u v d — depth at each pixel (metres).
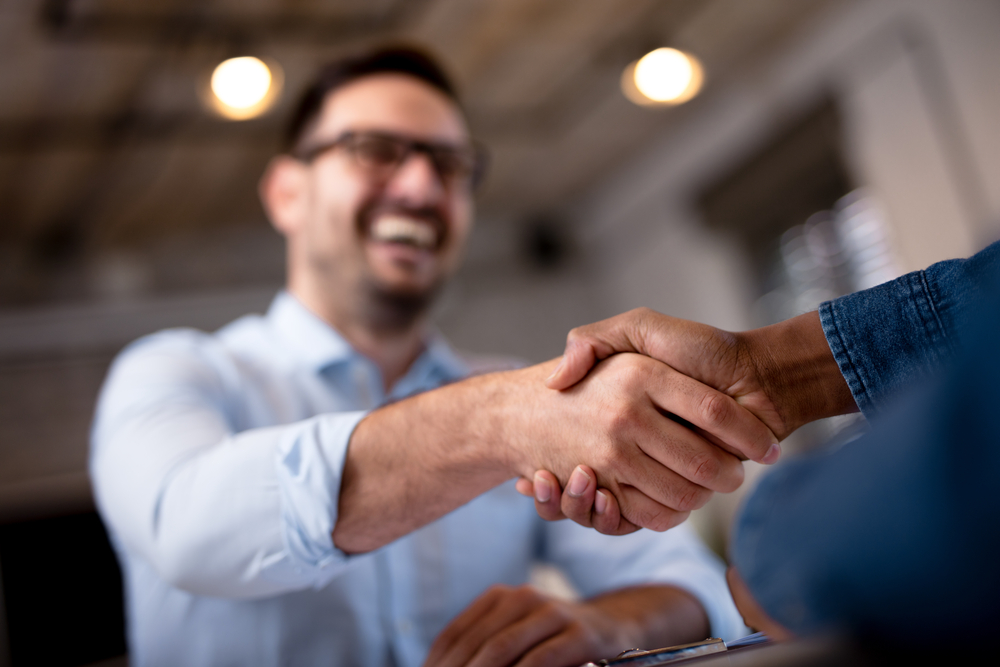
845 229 3.74
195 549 0.78
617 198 5.39
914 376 0.59
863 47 3.57
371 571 1.13
